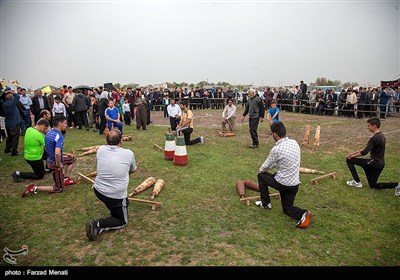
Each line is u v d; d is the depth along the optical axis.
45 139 5.58
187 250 3.85
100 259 3.63
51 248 3.86
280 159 4.61
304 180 6.66
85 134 12.09
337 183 6.51
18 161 7.93
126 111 15.10
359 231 4.46
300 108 21.30
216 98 24.55
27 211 4.93
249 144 10.48
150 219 4.68
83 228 4.38
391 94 17.95
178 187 6.11
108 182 4.10
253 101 9.61
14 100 8.28
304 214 4.39
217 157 8.56
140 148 9.66
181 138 7.60
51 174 6.86
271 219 4.75
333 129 13.95
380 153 5.95
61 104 12.10
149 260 3.62
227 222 4.62
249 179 6.68
